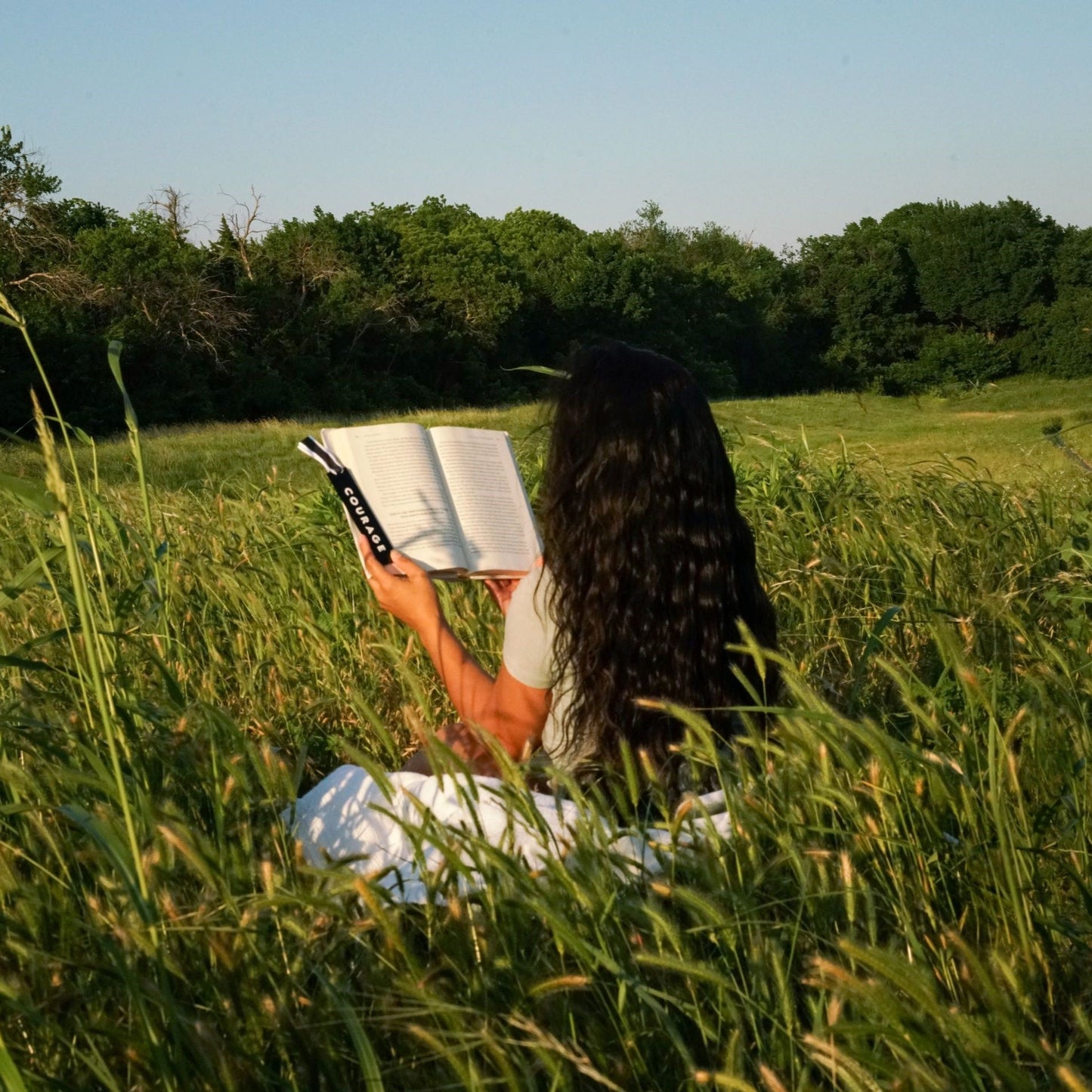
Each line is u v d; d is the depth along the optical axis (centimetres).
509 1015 125
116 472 1547
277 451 1823
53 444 136
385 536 211
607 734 188
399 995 130
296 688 288
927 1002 111
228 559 384
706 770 185
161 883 144
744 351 7050
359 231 4794
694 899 133
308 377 4284
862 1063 120
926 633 317
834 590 359
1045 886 171
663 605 187
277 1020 125
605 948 129
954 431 2303
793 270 7381
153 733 189
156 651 241
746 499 527
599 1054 126
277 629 321
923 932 149
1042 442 875
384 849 186
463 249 5069
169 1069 113
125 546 317
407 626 345
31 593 310
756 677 199
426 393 4812
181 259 3684
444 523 216
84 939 146
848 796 158
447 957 134
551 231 6469
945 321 7350
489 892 138
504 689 199
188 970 138
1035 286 6856
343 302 4400
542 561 195
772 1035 129
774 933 148
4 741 193
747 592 198
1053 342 6588
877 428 2452
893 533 406
